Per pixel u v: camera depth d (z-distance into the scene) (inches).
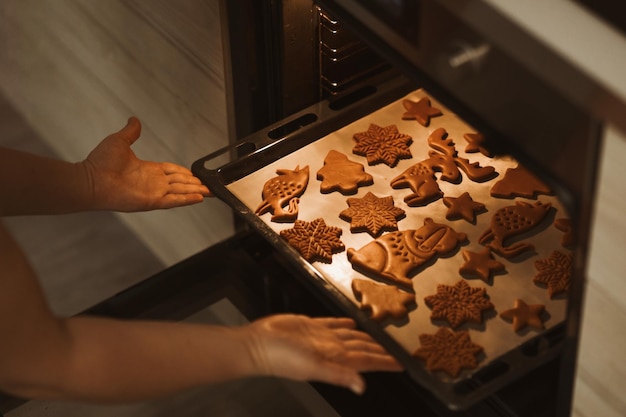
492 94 44.5
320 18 62.4
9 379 47.2
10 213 58.9
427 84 48.2
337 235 60.3
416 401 61.2
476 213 61.6
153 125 76.9
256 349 49.9
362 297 56.6
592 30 41.6
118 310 64.1
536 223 60.4
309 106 66.4
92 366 47.6
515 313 55.6
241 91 63.7
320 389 63.4
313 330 52.0
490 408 57.9
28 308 46.2
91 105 84.2
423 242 59.7
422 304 57.1
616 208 40.6
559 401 50.8
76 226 88.5
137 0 69.0
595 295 44.1
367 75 67.7
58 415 71.5
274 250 67.0
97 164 61.4
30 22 85.8
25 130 95.4
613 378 45.7
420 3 45.9
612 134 39.4
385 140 65.1
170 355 48.8
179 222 80.0
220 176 62.2
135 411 72.0
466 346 54.0
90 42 78.3
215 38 63.2
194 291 64.9
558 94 41.3
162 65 70.6
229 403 71.6
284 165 64.1
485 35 43.3
